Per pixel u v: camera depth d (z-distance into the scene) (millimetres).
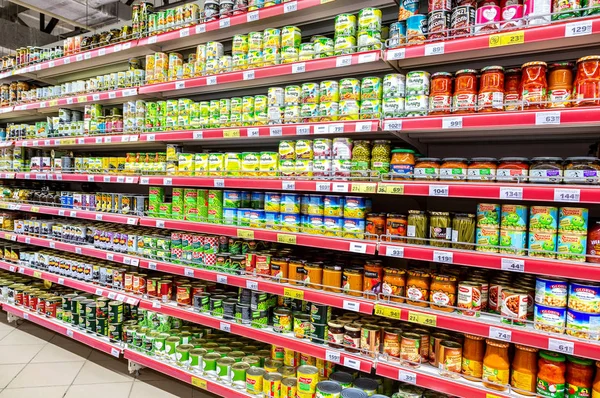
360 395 2023
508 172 1800
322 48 2268
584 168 1655
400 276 2059
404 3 2061
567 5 1661
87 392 2775
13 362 3246
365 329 2121
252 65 2492
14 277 4445
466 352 1889
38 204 4020
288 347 2309
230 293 2855
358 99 2156
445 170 1939
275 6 2363
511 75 1821
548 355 1716
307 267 2305
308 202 2361
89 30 5715
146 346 2893
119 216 3162
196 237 2807
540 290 1712
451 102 1934
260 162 2486
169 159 2959
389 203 2705
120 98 3357
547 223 1705
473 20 1867
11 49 5758
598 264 1580
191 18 2814
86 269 3516
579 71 1641
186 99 2834
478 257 1782
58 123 3770
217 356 2598
